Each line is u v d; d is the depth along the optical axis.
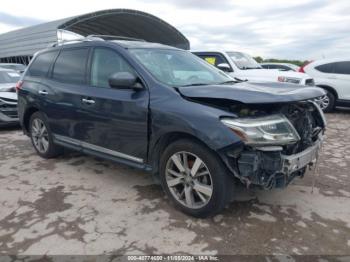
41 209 3.52
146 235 3.01
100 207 3.55
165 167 3.43
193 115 3.06
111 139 3.93
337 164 4.96
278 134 2.96
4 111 7.41
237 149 2.86
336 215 3.36
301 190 3.96
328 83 10.12
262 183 2.97
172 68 4.00
